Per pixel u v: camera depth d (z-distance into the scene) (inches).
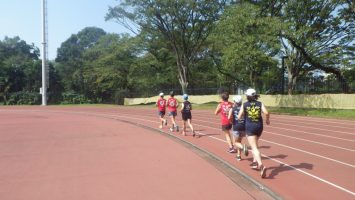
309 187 349.4
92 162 478.9
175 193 333.1
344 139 683.4
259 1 1610.5
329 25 1470.2
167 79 2541.8
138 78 2635.3
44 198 327.0
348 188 345.4
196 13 2049.7
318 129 858.1
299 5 1430.9
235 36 1509.6
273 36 1417.3
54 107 2198.6
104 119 1211.2
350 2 1392.7
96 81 2915.8
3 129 910.4
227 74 1868.8
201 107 1847.9
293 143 631.8
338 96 1374.3
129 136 738.8
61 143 657.6
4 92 3058.6
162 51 2522.1
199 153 531.2
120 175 403.9
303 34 1408.7
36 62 3353.8
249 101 396.2
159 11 2012.8
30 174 418.9
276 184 359.6
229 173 407.5
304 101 1512.1
